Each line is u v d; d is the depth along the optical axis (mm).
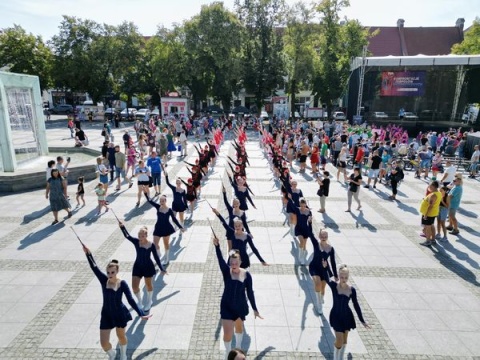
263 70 45406
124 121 47531
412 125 36875
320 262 6898
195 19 43969
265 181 17703
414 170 21172
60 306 7262
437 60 33250
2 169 16016
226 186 16719
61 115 55812
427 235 10406
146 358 5859
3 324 6688
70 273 8547
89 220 11945
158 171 14844
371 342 6363
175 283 8141
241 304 5605
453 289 8156
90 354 5949
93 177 17594
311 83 47812
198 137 32688
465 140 24562
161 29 50812
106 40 48500
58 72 47312
